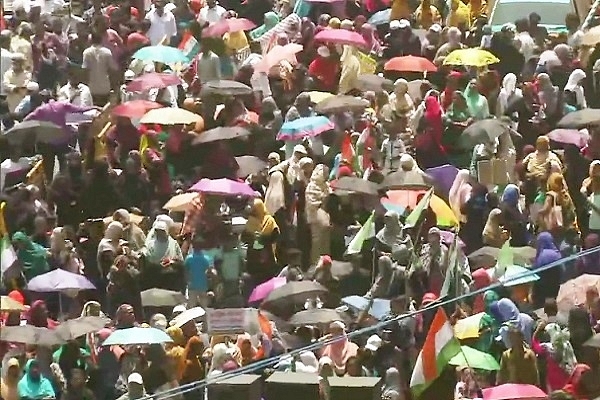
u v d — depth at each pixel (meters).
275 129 67.38
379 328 47.00
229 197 60.03
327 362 45.03
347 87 72.62
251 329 47.56
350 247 56.22
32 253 56.28
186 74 76.00
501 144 64.56
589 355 46.28
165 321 50.38
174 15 81.62
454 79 69.25
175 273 55.84
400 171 61.00
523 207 62.53
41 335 48.84
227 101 67.38
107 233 57.06
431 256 52.75
